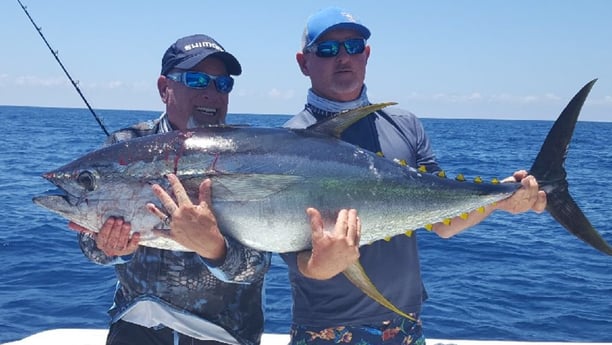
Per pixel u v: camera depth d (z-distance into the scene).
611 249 1.30
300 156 1.20
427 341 1.92
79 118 50.91
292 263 1.39
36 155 12.63
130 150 1.21
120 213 1.19
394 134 1.52
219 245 1.14
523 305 3.06
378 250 1.43
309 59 1.51
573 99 1.33
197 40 1.38
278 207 1.18
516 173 1.39
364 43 1.49
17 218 5.30
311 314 1.46
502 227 5.39
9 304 2.96
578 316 2.89
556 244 4.66
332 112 1.49
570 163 14.86
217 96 1.39
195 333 1.36
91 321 2.75
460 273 3.71
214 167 1.18
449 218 1.32
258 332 1.42
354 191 1.22
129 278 1.36
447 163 13.34
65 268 3.64
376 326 1.44
